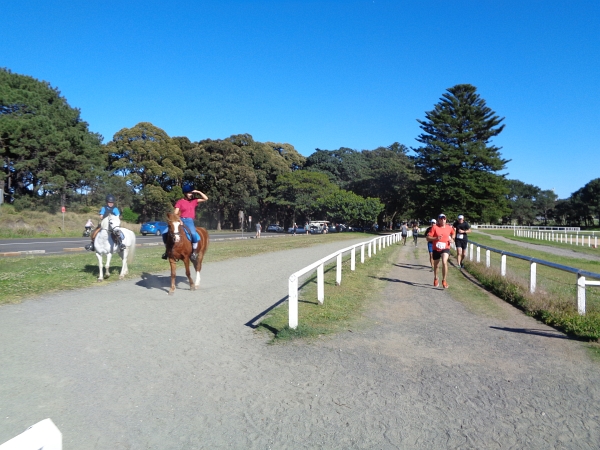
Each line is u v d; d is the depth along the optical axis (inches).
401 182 3179.1
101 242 517.0
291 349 281.1
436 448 168.6
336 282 523.2
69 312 362.0
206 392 214.1
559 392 221.5
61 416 185.2
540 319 387.9
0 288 443.8
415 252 1160.2
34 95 2081.7
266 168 3107.8
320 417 191.6
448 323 366.9
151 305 395.9
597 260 1166.3
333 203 2736.2
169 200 2495.1
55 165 2012.8
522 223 5349.4
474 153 2361.0
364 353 278.1
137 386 218.5
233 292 470.6
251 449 165.2
